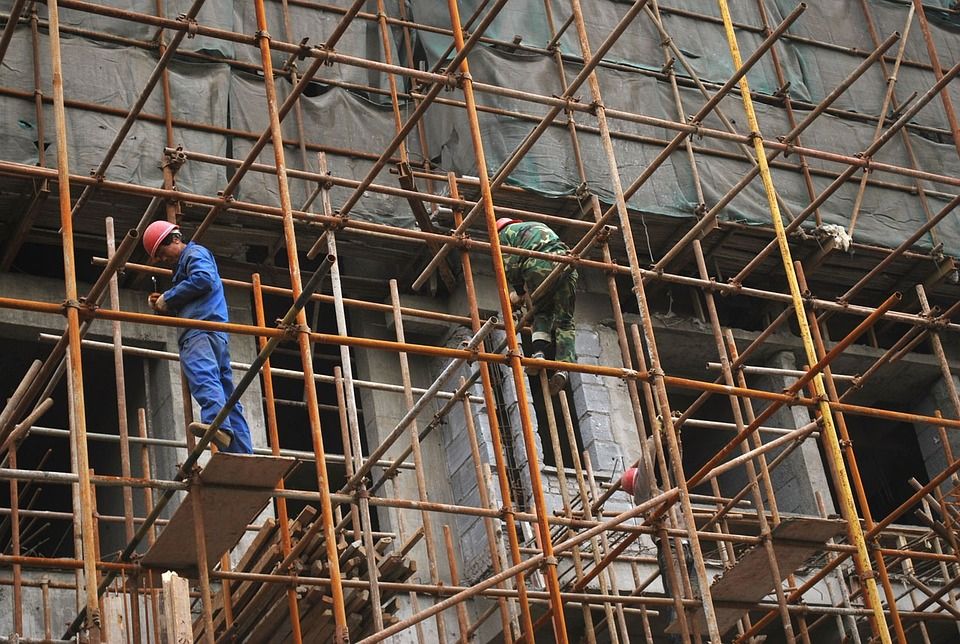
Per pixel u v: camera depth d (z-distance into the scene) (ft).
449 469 81.66
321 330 85.66
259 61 79.46
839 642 81.10
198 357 50.42
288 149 77.51
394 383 83.15
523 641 58.23
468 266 57.98
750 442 93.40
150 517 47.85
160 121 73.36
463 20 84.79
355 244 79.97
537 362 49.06
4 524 71.46
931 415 98.78
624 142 84.07
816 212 87.40
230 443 48.88
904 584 85.15
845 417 103.50
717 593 56.90
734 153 86.89
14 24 54.29
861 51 96.27
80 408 40.81
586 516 63.93
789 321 94.27
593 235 62.08
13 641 56.03
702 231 83.25
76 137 70.95
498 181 62.08
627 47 87.66
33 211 70.23
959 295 96.12
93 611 39.22
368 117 80.69
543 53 84.12
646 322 51.93
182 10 76.89
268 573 52.65
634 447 84.79
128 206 72.18
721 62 90.38
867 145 92.22
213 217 57.88
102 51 73.56
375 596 50.70
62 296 76.28
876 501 110.73
